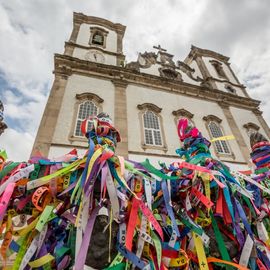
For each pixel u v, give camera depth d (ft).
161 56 55.42
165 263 4.61
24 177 4.88
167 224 5.53
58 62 35.81
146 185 5.38
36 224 4.40
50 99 29.78
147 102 37.65
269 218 7.04
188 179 5.95
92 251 4.69
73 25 49.57
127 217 5.01
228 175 6.50
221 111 44.37
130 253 4.41
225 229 6.22
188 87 44.60
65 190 4.70
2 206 3.90
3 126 6.31
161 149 31.24
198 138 7.61
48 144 24.75
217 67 62.64
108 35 51.03
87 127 7.04
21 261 4.06
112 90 36.17
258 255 5.92
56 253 4.52
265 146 8.51
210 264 5.32
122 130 30.27
